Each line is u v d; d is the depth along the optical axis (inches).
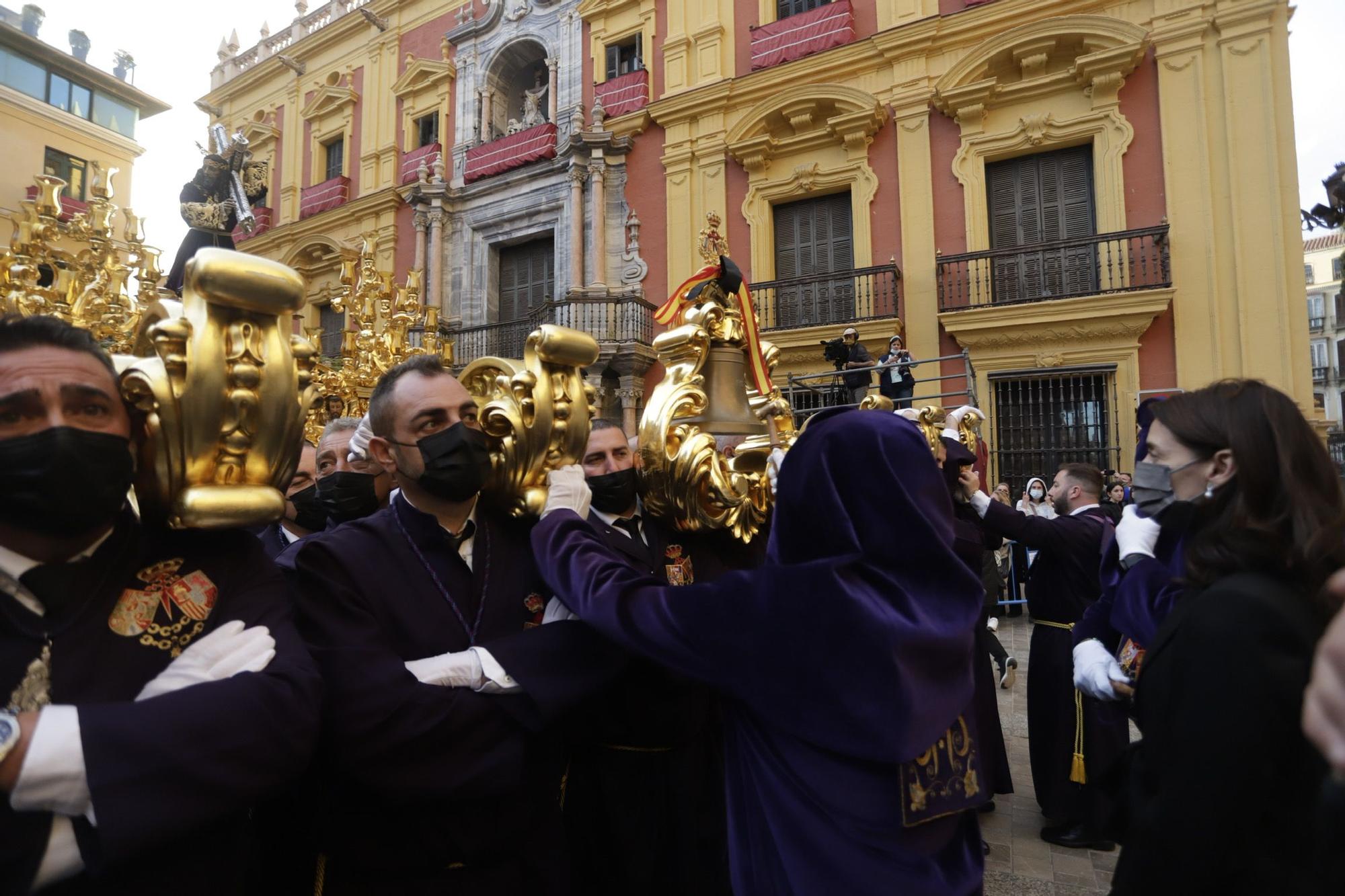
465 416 60.4
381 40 622.8
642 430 73.0
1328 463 42.6
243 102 716.0
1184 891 36.3
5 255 224.7
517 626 60.7
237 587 45.4
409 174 597.0
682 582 74.3
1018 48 378.3
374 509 84.3
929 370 394.3
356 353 301.7
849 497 45.9
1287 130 329.4
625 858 70.4
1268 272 325.4
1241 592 38.4
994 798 149.6
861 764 44.5
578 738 72.9
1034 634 135.0
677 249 474.0
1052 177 384.2
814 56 433.4
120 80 711.7
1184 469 51.0
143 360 41.0
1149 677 43.8
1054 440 370.6
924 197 403.2
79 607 39.6
